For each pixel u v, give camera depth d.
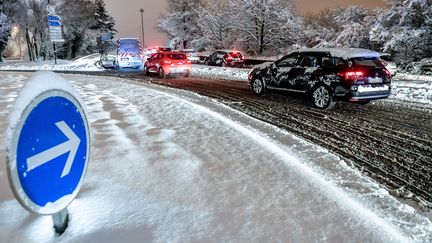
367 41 31.81
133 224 2.96
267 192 3.67
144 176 3.99
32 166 2.09
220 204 3.38
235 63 29.31
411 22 26.70
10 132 1.95
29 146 2.06
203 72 22.84
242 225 3.01
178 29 52.00
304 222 3.10
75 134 2.40
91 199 3.34
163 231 2.88
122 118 7.03
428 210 3.81
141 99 9.41
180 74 18.72
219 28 44.94
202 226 2.97
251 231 2.92
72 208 3.14
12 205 3.18
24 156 2.04
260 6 38.62
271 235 2.88
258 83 11.99
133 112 7.66
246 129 6.29
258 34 39.78
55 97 2.21
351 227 3.05
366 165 5.16
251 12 38.78
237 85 15.16
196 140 5.54
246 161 4.59
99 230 2.84
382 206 3.71
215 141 5.50
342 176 4.50
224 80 17.55
